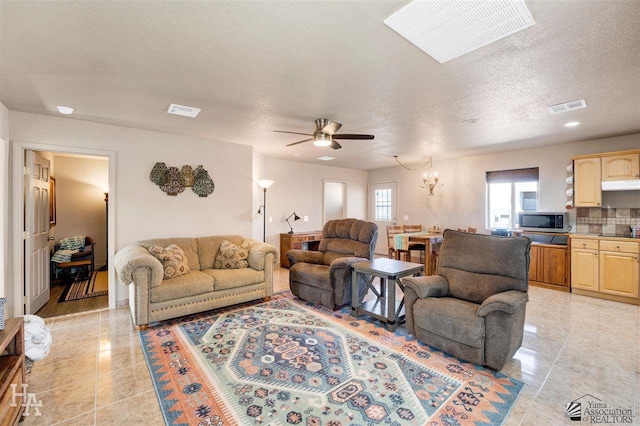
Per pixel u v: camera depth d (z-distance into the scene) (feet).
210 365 7.89
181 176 14.12
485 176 19.53
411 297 9.37
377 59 7.09
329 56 6.95
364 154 19.52
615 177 13.79
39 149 11.05
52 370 7.68
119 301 12.59
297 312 11.89
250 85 8.57
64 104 10.03
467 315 7.93
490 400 6.50
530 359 8.27
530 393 6.75
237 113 11.03
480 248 9.55
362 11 5.32
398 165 24.95
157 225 13.57
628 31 5.93
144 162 13.25
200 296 11.19
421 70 7.66
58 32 5.95
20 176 10.73
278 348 8.82
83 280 16.81
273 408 6.21
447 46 6.50
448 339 8.23
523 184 18.13
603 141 14.84
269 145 16.52
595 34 6.03
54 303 13.00
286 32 5.98
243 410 6.15
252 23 5.69
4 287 10.11
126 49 6.63
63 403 6.39
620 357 8.36
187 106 10.29
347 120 11.91
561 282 14.97
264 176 20.34
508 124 12.44
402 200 24.86
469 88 8.78
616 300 13.30
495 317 7.53
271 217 21.07
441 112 10.93
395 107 10.41
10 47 6.49
